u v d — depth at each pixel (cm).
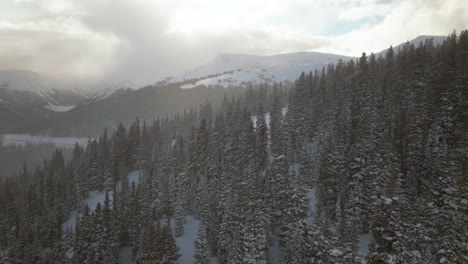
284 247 4925
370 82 8500
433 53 10412
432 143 5609
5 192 11469
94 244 5762
